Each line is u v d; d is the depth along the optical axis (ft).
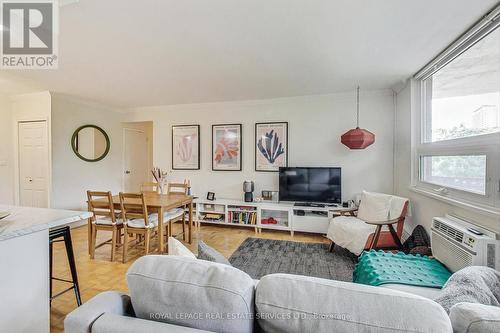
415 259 6.15
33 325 4.51
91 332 2.53
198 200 13.56
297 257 9.70
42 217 4.74
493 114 5.85
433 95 8.89
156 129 15.90
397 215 9.16
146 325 2.47
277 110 13.73
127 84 11.14
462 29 6.40
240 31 6.57
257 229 13.01
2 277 4.08
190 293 2.59
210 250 4.49
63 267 8.66
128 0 5.22
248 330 2.51
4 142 13.28
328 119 12.95
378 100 12.20
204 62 8.65
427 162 9.28
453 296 3.49
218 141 14.67
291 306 2.37
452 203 6.77
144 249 10.30
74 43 7.19
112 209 9.25
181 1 5.28
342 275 8.25
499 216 5.15
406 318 2.10
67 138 13.32
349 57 8.23
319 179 12.48
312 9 5.60
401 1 5.32
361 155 12.53
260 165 13.96
